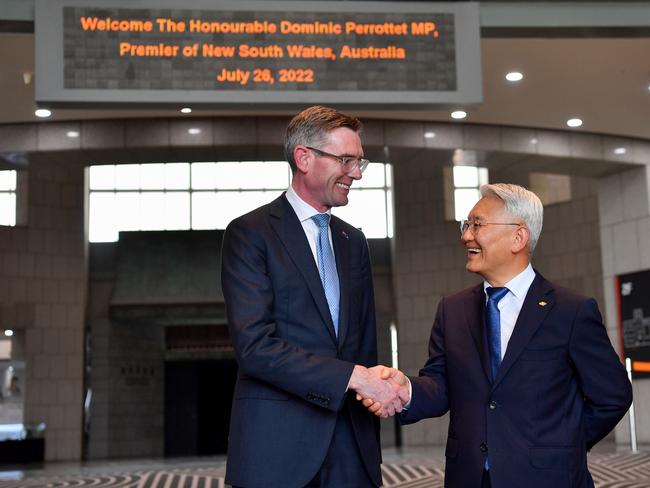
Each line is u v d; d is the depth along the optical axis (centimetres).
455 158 1345
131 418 2244
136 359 2284
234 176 2338
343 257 306
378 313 2206
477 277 2070
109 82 617
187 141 1266
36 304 2052
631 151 1376
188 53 625
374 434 299
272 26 634
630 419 1355
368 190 2273
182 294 2198
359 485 288
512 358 296
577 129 1334
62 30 616
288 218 298
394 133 1283
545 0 697
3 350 2130
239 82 628
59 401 2050
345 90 636
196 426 2616
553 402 294
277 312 288
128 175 2297
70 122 1262
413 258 2134
